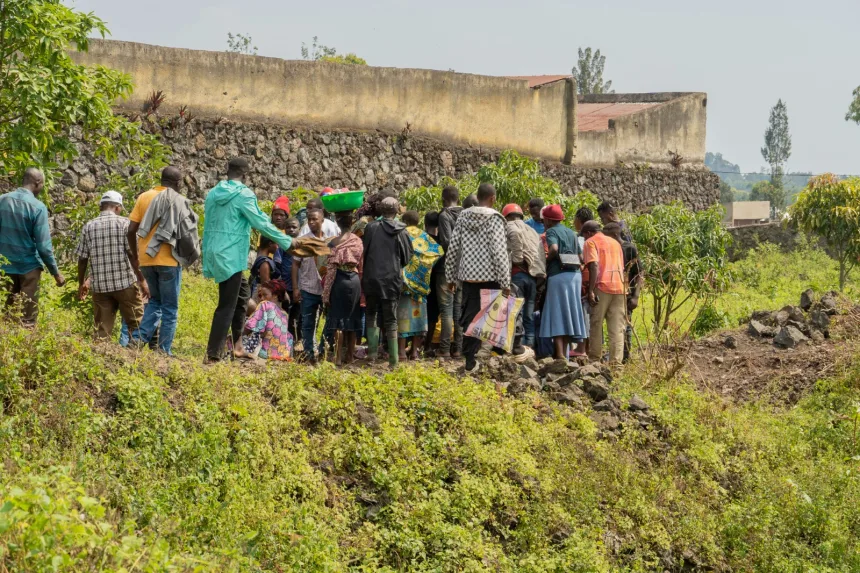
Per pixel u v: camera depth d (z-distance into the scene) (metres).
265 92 19.50
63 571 4.57
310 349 9.72
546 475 7.86
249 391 7.52
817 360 12.30
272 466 6.76
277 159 19.52
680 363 10.73
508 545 7.30
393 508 6.98
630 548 7.75
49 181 11.48
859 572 8.15
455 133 23.11
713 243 16.70
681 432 9.38
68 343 7.02
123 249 8.54
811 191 23.41
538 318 11.07
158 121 17.73
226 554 5.62
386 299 9.36
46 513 4.58
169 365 7.54
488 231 9.45
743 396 11.74
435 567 6.64
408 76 22.02
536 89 25.03
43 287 10.60
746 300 19.83
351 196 9.52
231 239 8.31
